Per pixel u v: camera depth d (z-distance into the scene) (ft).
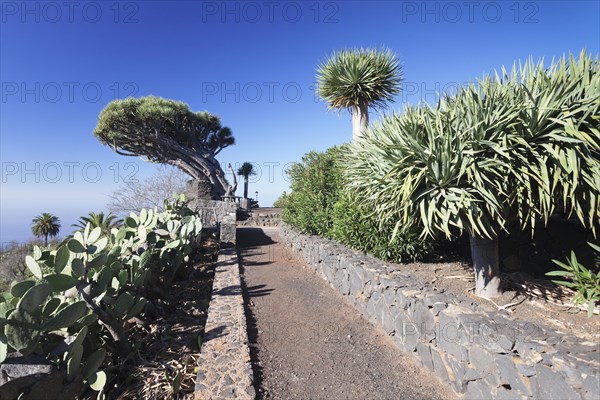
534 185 9.11
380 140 11.25
